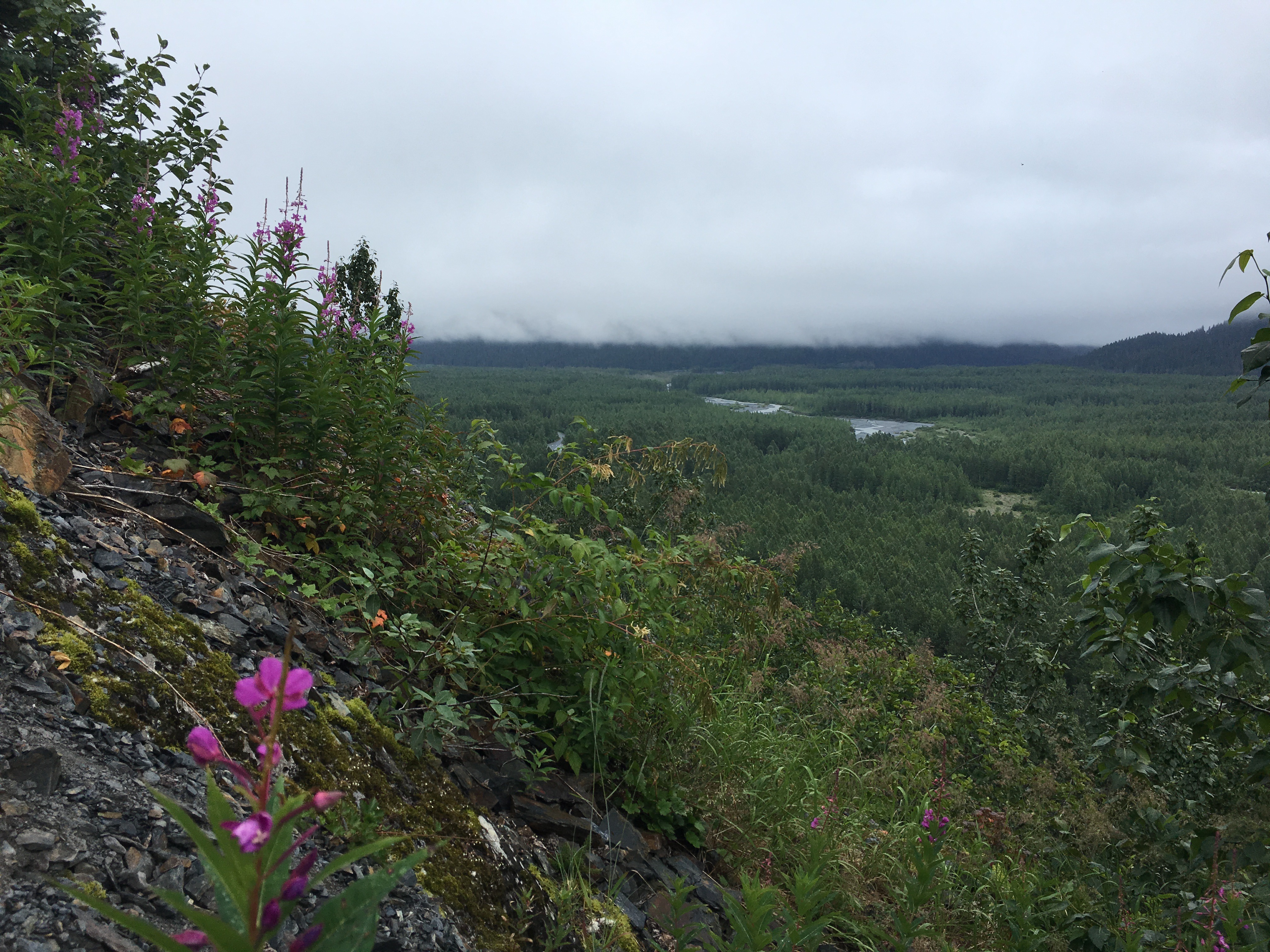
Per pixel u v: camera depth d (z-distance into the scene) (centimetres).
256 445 429
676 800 406
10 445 294
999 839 521
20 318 334
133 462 376
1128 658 441
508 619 419
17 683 216
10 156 436
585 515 461
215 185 537
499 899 278
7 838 175
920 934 374
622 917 311
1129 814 493
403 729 331
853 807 498
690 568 486
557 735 399
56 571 266
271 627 328
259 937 95
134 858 190
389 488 446
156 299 439
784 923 319
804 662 822
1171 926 382
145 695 242
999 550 11306
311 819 241
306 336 434
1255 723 398
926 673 1070
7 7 726
